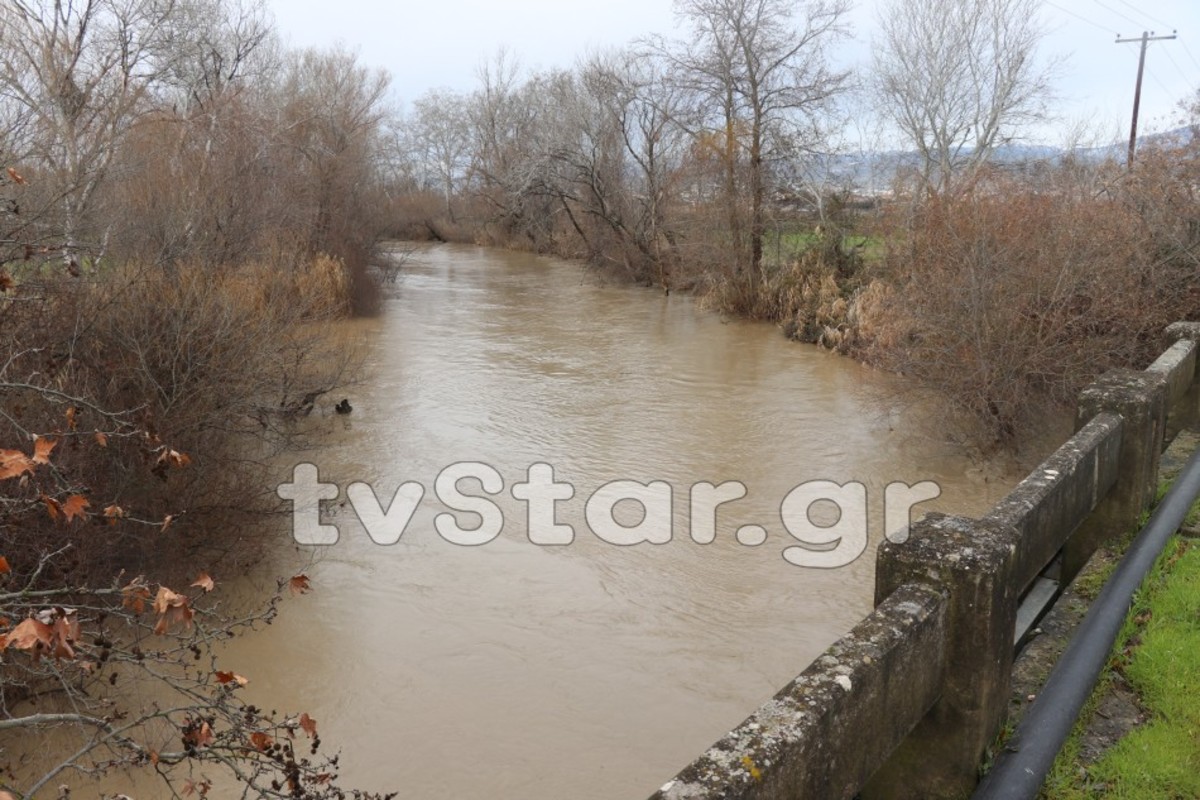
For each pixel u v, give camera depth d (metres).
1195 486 5.42
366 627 7.45
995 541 2.85
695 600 7.90
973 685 2.75
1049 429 11.11
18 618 3.93
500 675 6.78
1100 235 10.62
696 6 24.92
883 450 11.88
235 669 6.82
